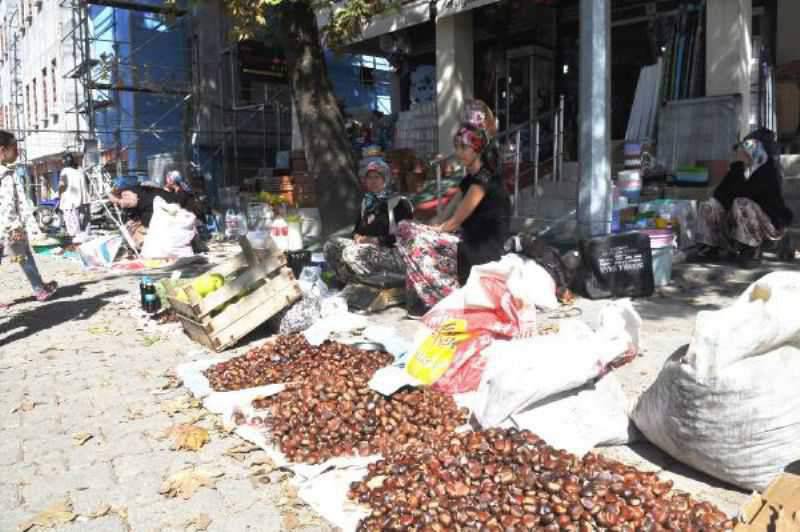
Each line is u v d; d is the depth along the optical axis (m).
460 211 4.93
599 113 7.14
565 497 2.59
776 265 7.51
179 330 6.19
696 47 9.65
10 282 9.51
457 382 4.02
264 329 6.00
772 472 2.80
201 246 11.41
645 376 4.48
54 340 6.08
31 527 2.89
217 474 3.29
